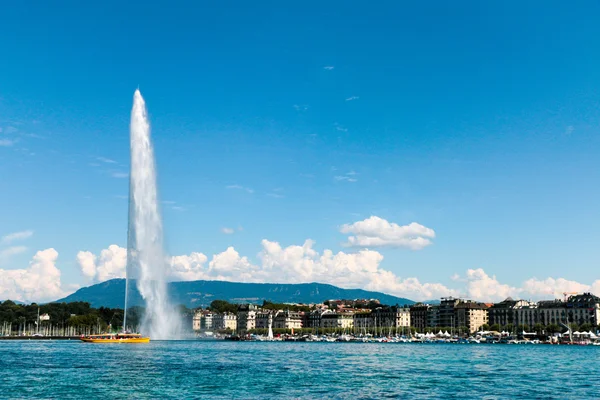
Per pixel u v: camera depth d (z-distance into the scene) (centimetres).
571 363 18025
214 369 14675
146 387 11006
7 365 15100
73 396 9906
